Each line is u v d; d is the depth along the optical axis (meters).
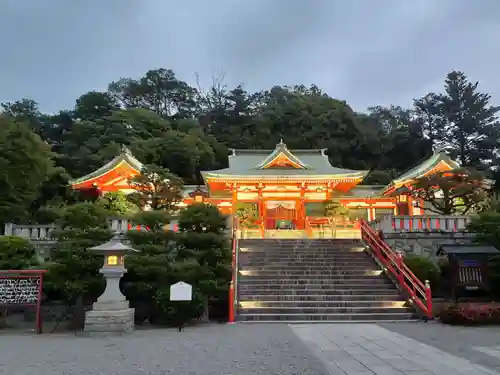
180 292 12.64
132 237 14.61
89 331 11.73
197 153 52.81
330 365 7.59
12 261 14.18
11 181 20.66
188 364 7.79
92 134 56.38
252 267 17.88
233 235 19.95
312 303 15.00
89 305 15.13
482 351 8.84
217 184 31.23
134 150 49.19
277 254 19.23
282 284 16.33
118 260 12.84
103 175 30.66
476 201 21.61
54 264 13.55
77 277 13.75
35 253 16.41
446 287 16.80
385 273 17.19
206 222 14.91
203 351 9.08
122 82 78.88
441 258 18.02
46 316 15.92
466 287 15.48
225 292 14.95
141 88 75.56
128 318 12.34
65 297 15.57
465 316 12.73
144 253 14.30
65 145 53.25
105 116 61.47
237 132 67.31
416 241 19.27
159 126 60.50
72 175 48.38
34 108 64.19
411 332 11.45
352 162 60.84
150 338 11.04
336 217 28.47
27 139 22.38
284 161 31.91
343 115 62.41
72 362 8.07
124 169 30.70
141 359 8.29
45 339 11.12
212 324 13.81
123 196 24.91
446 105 62.34
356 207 33.94
